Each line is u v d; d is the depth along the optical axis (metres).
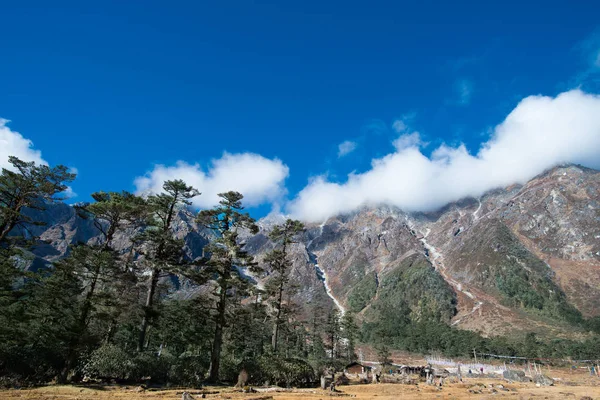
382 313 174.38
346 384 34.12
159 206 34.00
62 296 28.31
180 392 20.41
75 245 26.83
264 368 29.06
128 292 33.06
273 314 44.47
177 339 51.03
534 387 36.91
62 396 17.56
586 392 28.08
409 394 24.77
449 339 118.38
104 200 30.53
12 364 22.78
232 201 34.44
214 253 31.83
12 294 27.19
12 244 30.72
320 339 92.44
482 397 23.05
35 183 29.97
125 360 24.36
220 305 30.77
